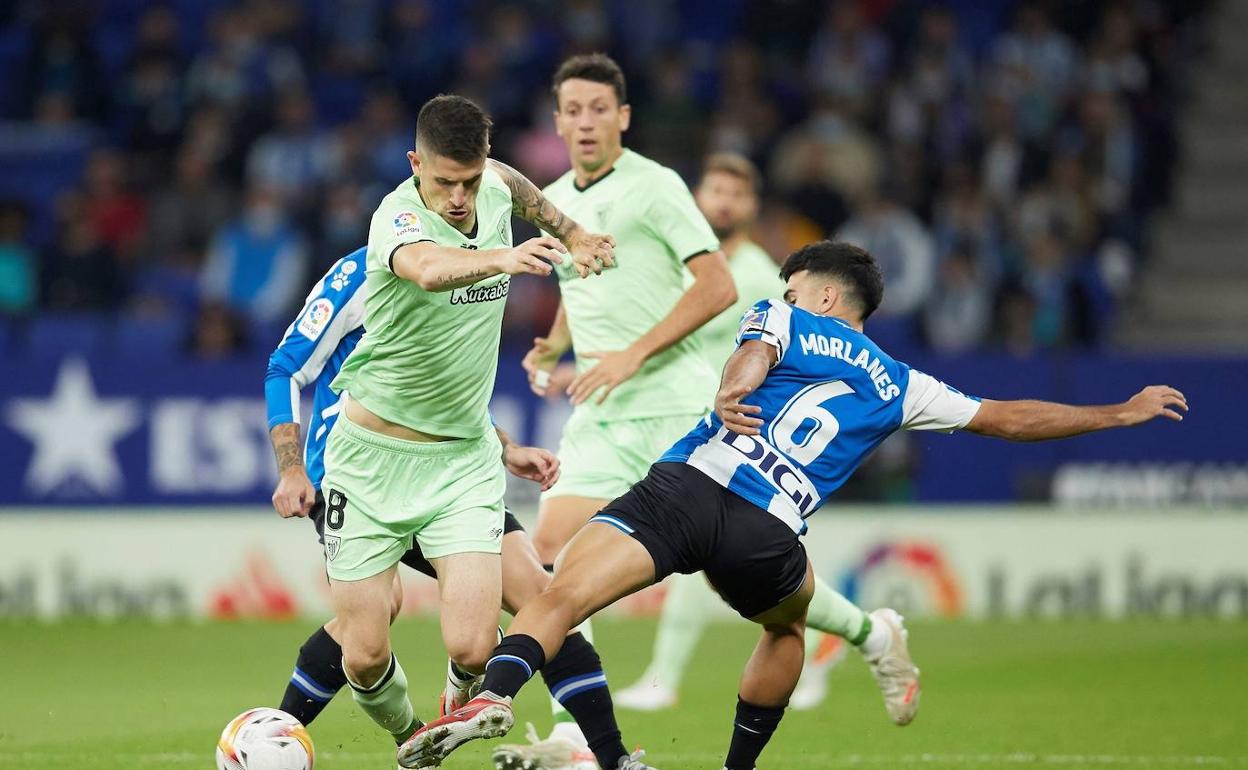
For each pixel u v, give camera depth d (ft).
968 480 153.58
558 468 70.44
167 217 181.88
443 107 59.36
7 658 118.62
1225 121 212.02
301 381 68.39
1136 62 207.10
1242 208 203.00
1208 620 145.07
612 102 81.25
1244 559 147.95
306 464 69.41
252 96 195.31
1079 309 174.81
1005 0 217.97
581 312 82.17
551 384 86.02
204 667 113.91
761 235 172.55
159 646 125.70
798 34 208.44
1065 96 202.69
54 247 174.09
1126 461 153.89
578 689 64.54
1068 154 193.88
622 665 118.01
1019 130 198.49
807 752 81.46
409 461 64.39
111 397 146.92
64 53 198.80
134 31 214.69
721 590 62.69
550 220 66.90
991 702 99.66
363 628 64.39
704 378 82.94
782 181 190.39
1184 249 197.98
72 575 143.02
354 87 200.44
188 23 215.10
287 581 143.74
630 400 81.20
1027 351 170.60
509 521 68.80
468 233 61.98
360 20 205.05
